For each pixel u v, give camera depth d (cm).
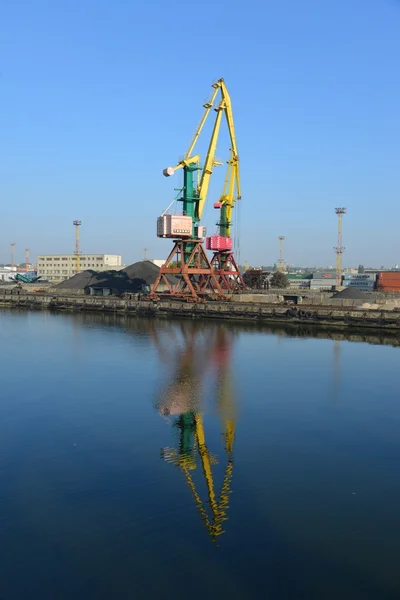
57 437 1606
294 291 7881
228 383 2372
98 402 2039
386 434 1639
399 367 2750
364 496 1179
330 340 3803
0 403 2033
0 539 995
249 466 1361
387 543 980
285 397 2114
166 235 5822
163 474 1306
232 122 6638
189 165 5866
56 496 1177
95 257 16575
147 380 2441
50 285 10150
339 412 1894
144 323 5022
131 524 1050
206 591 839
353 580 872
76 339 3869
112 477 1286
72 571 893
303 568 902
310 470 1331
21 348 3431
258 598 825
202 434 1633
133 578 875
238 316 5253
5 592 838
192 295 6006
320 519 1069
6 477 1291
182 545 973
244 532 1018
